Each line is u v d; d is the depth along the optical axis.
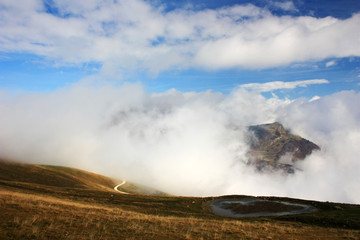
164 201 64.94
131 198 66.50
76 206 36.38
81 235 21.67
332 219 40.53
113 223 27.27
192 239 24.00
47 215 26.67
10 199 32.12
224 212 53.62
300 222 41.06
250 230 29.88
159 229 26.94
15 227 21.33
